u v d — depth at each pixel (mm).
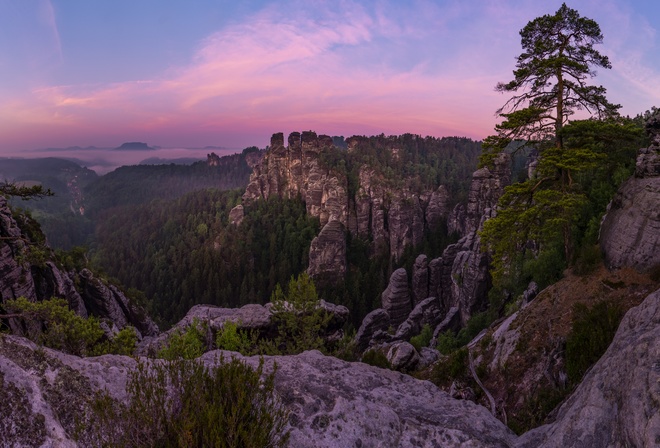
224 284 145375
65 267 58531
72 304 51250
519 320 19844
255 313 29016
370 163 193875
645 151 21641
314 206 180125
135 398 4633
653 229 18609
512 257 23156
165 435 4562
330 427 6328
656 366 5906
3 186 24750
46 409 4859
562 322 17812
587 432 6348
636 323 9055
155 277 161375
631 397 5742
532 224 22359
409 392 9164
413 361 25125
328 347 31344
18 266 39500
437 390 9430
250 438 4434
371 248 161875
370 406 7023
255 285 144625
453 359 20562
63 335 20406
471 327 52719
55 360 5633
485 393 17188
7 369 5004
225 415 4820
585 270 20797
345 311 32656
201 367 5379
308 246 162750
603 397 6738
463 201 158750
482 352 20531
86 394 5414
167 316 127938
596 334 13508
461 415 7973
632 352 6695
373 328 64500
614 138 20438
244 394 4852
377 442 6371
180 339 17031
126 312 61688
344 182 178250
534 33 22156
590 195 29750
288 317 25734
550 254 31094
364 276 136500
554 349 15875
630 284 18266
